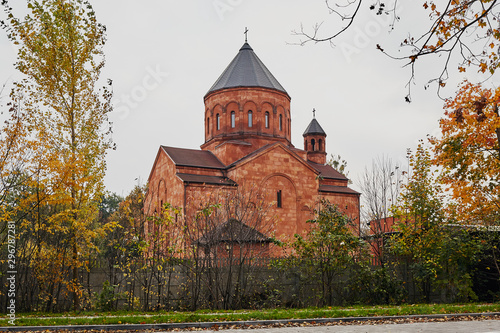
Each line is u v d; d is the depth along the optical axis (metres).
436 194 20.56
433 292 20.06
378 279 19.14
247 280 17.73
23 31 18.25
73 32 18.83
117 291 16.94
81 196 17.86
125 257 17.08
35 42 18.28
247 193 32.81
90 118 19.11
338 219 19.62
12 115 16.52
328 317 13.20
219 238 18.56
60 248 16.91
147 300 16.17
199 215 18.14
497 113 20.73
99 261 19.50
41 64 18.47
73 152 17.69
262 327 11.84
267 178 35.91
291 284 18.62
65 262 16.09
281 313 13.55
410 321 12.87
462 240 19.39
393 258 20.80
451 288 19.58
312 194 37.53
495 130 21.03
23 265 15.92
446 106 22.14
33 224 16.94
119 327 11.53
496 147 22.69
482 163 23.66
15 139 16.19
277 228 35.16
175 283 17.28
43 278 15.64
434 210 20.16
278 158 36.56
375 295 19.11
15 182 16.66
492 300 19.48
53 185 16.05
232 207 23.97
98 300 15.92
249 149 38.56
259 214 24.91
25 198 16.58
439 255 19.23
